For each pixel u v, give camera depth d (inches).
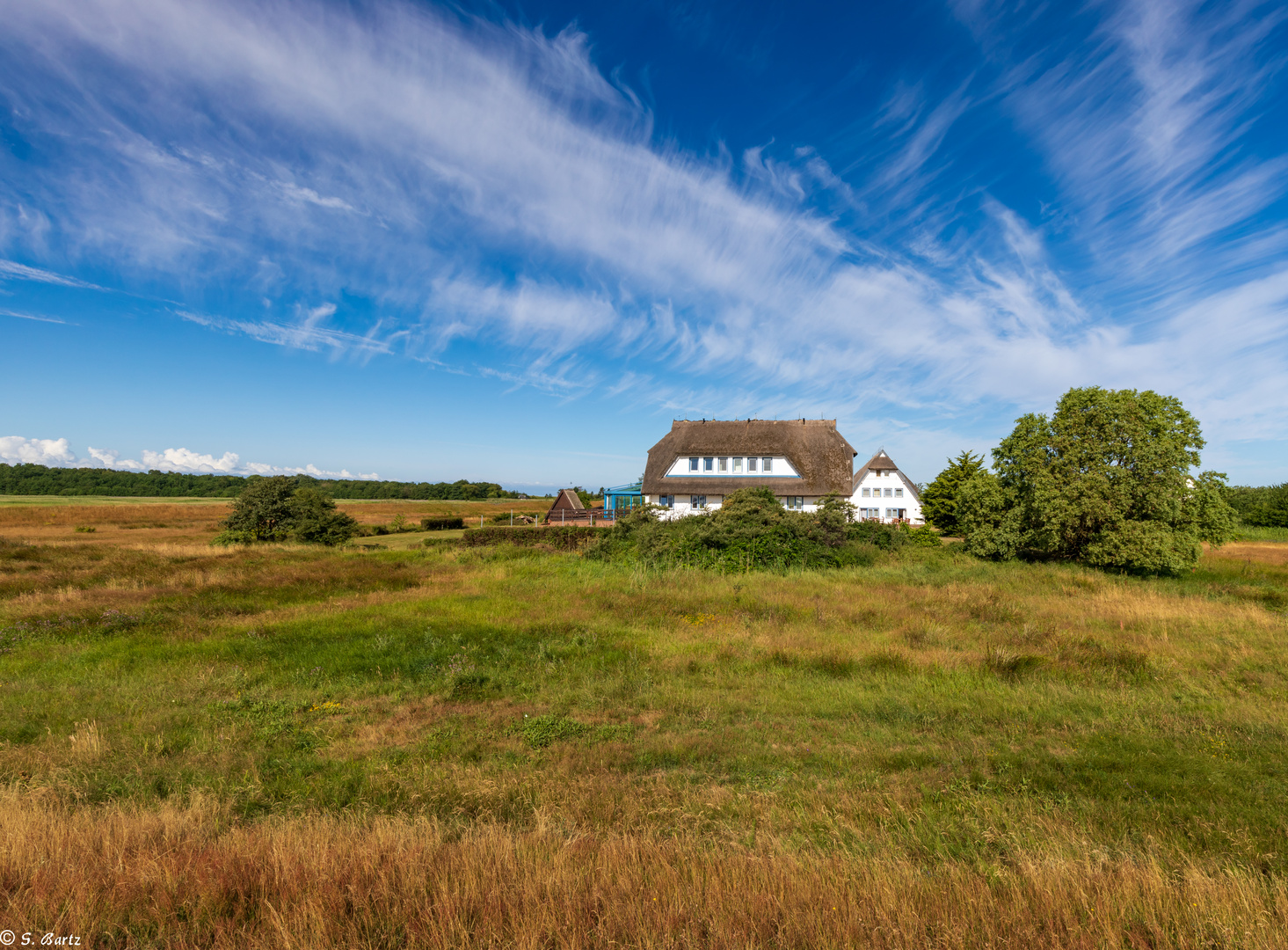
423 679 383.6
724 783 244.4
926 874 162.2
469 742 286.7
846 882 150.7
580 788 233.0
